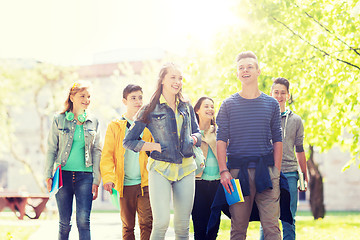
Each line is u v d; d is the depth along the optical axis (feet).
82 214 18.78
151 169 15.66
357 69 34.58
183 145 15.75
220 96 37.40
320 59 34.68
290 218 17.39
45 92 118.62
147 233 20.01
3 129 93.76
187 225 15.79
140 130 15.76
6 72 94.17
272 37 36.06
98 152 19.83
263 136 17.12
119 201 19.69
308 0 34.50
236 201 16.70
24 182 121.39
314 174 62.23
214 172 20.47
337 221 54.85
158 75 15.97
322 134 37.91
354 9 34.58
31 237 31.55
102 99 111.34
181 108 16.14
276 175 17.08
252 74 17.30
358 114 36.14
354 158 37.01
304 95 36.14
